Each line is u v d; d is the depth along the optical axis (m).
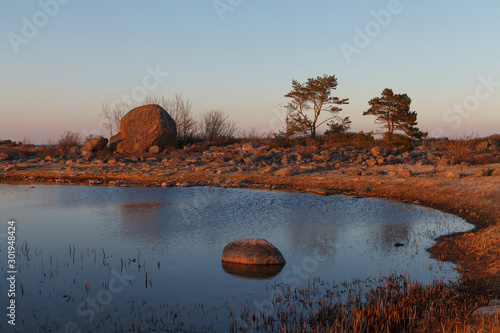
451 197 17.45
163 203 17.77
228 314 7.11
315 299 7.72
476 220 13.80
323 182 22.58
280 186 22.52
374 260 9.99
